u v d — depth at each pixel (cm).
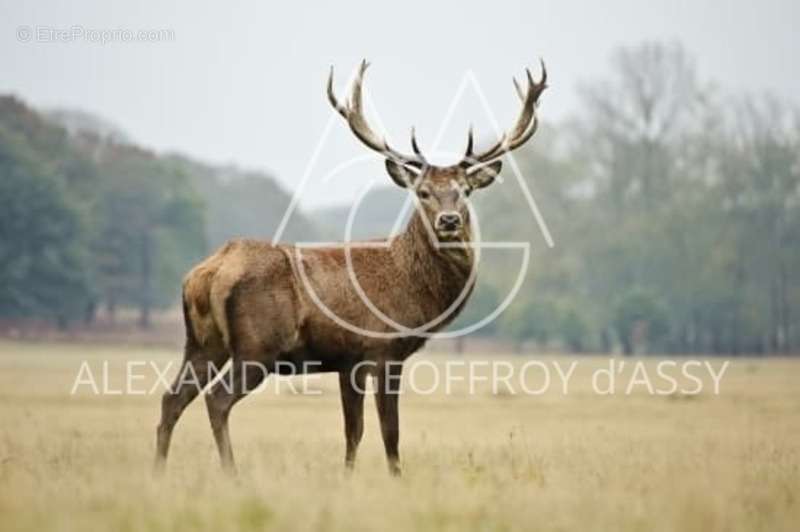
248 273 5372
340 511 4012
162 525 3781
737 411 10638
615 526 3972
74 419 8925
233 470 5097
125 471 4941
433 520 3947
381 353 5528
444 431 8438
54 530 3712
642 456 5994
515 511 4169
